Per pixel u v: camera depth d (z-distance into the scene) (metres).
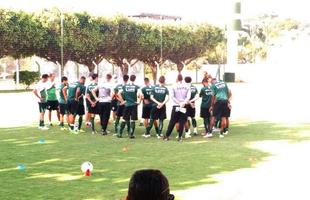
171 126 14.07
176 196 7.37
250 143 13.45
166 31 56.22
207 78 14.87
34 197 7.28
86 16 46.66
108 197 7.29
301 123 18.75
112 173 9.17
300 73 64.31
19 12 41.91
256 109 24.62
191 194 7.50
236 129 16.98
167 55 57.84
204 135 15.20
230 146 12.84
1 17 40.84
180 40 57.81
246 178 8.71
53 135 15.13
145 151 11.95
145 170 1.87
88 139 14.23
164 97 14.55
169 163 10.25
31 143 13.38
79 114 15.88
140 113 22.33
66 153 11.63
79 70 53.56
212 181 8.46
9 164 10.17
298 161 10.53
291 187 8.02
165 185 1.82
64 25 45.03
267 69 63.75
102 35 48.16
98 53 49.44
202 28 60.91
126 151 11.96
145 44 53.38
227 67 61.50
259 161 10.54
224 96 14.77
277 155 11.37
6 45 41.81
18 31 41.72
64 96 16.69
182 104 13.86
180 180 8.55
